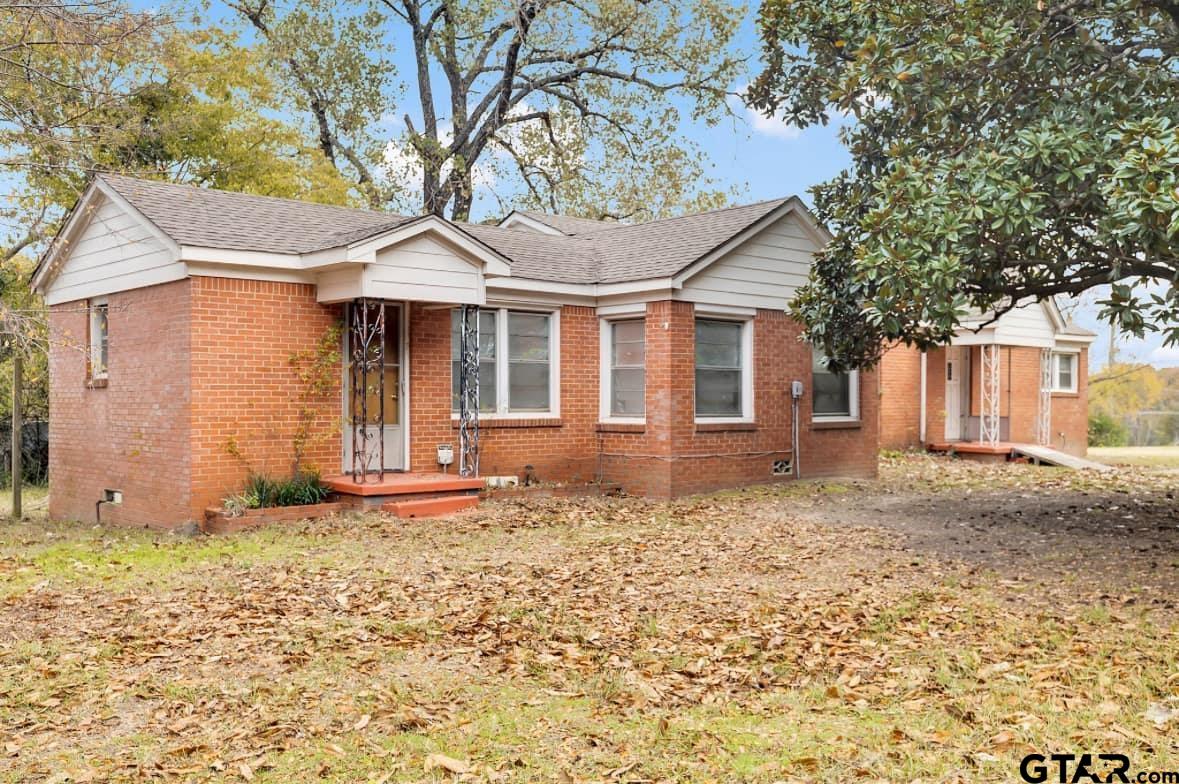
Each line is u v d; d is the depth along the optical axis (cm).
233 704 588
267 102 2795
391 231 1288
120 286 1412
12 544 1213
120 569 990
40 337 1361
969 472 2061
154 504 1333
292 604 827
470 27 3061
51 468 1620
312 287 1362
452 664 674
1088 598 860
